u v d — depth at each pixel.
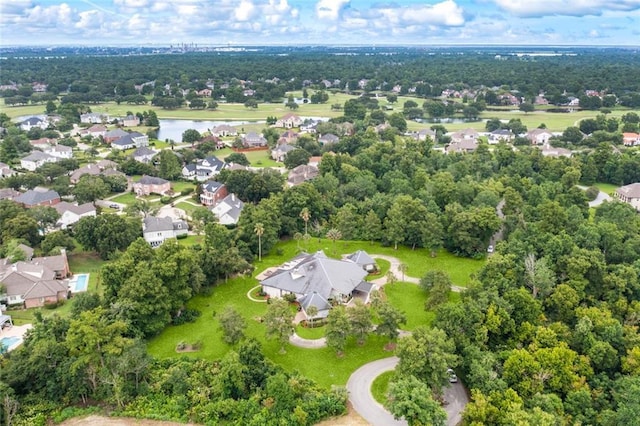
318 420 78.12
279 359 92.69
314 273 114.94
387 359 92.94
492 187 170.12
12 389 79.00
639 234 124.50
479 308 93.56
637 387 75.00
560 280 108.56
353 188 174.75
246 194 180.75
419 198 159.50
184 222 157.62
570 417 74.06
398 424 76.75
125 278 102.62
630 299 103.25
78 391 82.12
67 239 138.00
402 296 116.31
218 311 110.19
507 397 75.00
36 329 88.38
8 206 145.25
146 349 92.75
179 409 79.94
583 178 198.88
